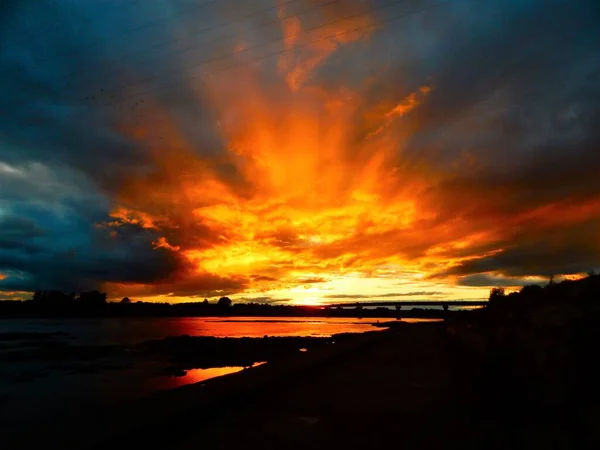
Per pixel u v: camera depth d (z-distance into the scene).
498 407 7.77
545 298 10.74
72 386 28.91
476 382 10.67
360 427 7.04
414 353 20.73
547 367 6.87
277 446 6.09
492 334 10.60
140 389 27.27
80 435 5.70
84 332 107.88
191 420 7.21
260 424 7.27
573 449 5.17
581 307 7.66
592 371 6.20
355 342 25.38
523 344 8.15
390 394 9.99
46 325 150.00
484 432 6.38
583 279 9.85
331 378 12.62
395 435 6.57
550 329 7.65
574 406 6.10
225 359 46.44
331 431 6.82
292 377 12.07
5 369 39.53
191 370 38.28
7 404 22.11
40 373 36.47
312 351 19.19
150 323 178.38
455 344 21.47
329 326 140.00
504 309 13.73
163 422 6.50
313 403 9.00
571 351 6.57
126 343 72.31
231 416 7.83
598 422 5.36
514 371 8.28
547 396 6.70
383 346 25.14
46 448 5.18
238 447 6.03
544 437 5.62
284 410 8.34
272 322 192.75
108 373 36.59
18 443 5.38
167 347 59.19
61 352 54.78
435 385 11.29
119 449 5.59
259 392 9.84
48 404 22.06
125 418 6.63
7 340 79.38
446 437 6.38
